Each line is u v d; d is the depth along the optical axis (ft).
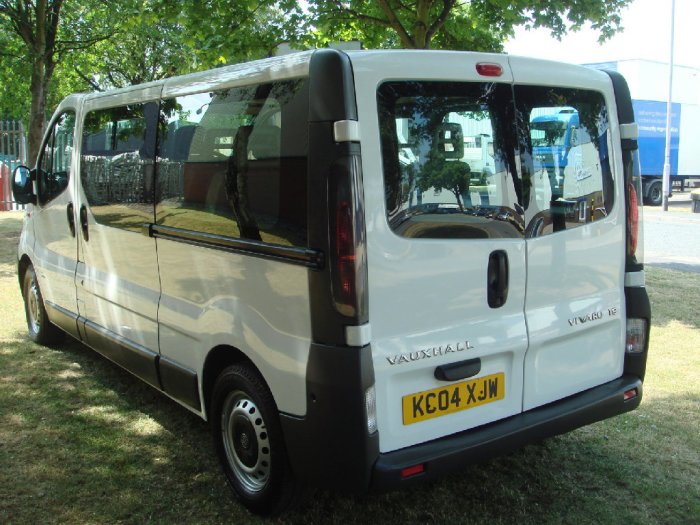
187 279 11.72
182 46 56.49
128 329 13.98
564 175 10.79
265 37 26.76
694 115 87.40
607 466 12.34
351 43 9.90
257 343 9.95
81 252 15.92
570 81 10.88
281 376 9.55
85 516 10.64
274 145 9.55
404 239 9.09
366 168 8.77
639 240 11.83
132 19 27.30
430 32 24.68
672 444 13.23
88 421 14.16
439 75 9.41
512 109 10.17
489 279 9.93
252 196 9.99
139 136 13.12
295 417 9.41
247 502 10.77
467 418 9.92
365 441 8.76
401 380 9.25
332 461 8.99
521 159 10.27
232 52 26.58
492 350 9.98
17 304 24.04
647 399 15.48
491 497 11.37
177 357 12.30
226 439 11.27
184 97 11.79
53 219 17.39
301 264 9.07
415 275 9.20
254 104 9.99
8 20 43.93
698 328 21.16
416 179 9.21
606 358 11.68
